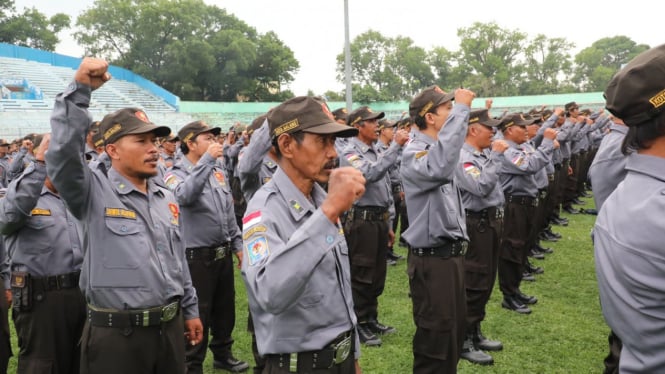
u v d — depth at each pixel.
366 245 4.77
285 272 1.49
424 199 3.22
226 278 4.14
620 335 1.33
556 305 5.35
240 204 8.42
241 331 4.90
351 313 1.94
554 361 4.05
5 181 9.53
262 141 3.71
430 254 3.25
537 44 50.81
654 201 1.24
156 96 32.59
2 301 3.57
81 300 3.30
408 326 4.87
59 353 3.22
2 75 26.08
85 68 2.18
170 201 2.90
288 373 1.82
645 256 1.22
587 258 7.15
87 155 4.20
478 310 4.18
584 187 12.80
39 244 3.17
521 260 5.25
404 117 8.91
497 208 4.21
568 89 49.53
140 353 2.47
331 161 1.85
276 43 43.31
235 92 42.41
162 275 2.59
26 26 36.69
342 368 1.89
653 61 1.25
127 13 36.69
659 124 1.26
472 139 4.32
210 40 39.69
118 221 2.51
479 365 4.00
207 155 3.87
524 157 5.45
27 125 22.02
